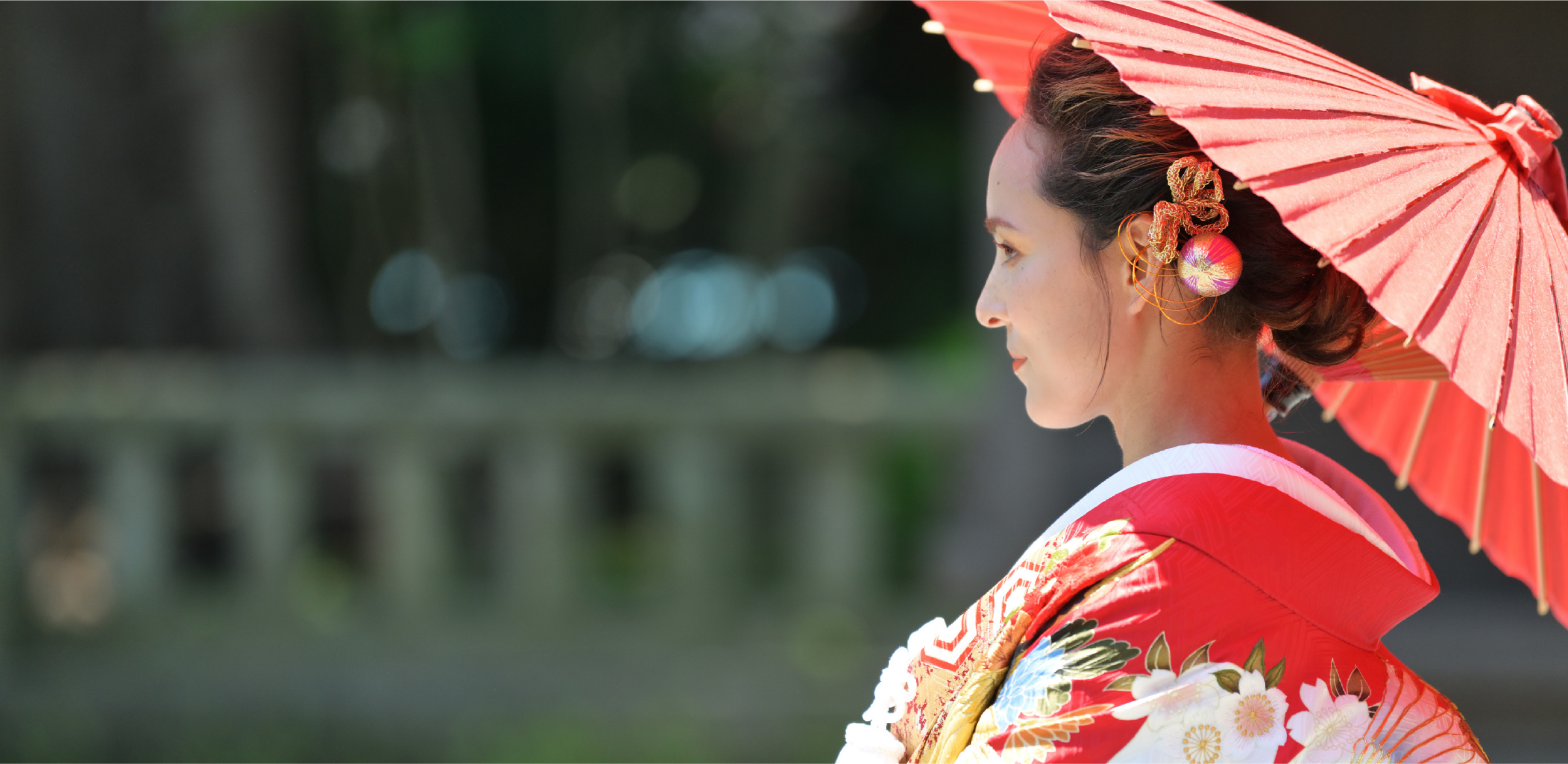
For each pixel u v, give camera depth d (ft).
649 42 94.27
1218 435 11.37
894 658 12.37
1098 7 10.63
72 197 77.66
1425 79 11.92
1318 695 10.50
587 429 57.00
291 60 85.66
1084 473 60.44
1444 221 9.83
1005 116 60.39
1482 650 51.39
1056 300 11.43
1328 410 16.11
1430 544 58.13
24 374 57.57
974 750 10.85
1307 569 10.44
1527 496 14.94
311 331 87.20
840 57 95.30
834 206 101.09
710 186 104.53
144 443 56.44
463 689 53.47
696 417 56.95
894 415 59.00
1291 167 9.52
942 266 102.58
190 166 81.15
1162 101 9.64
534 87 96.73
